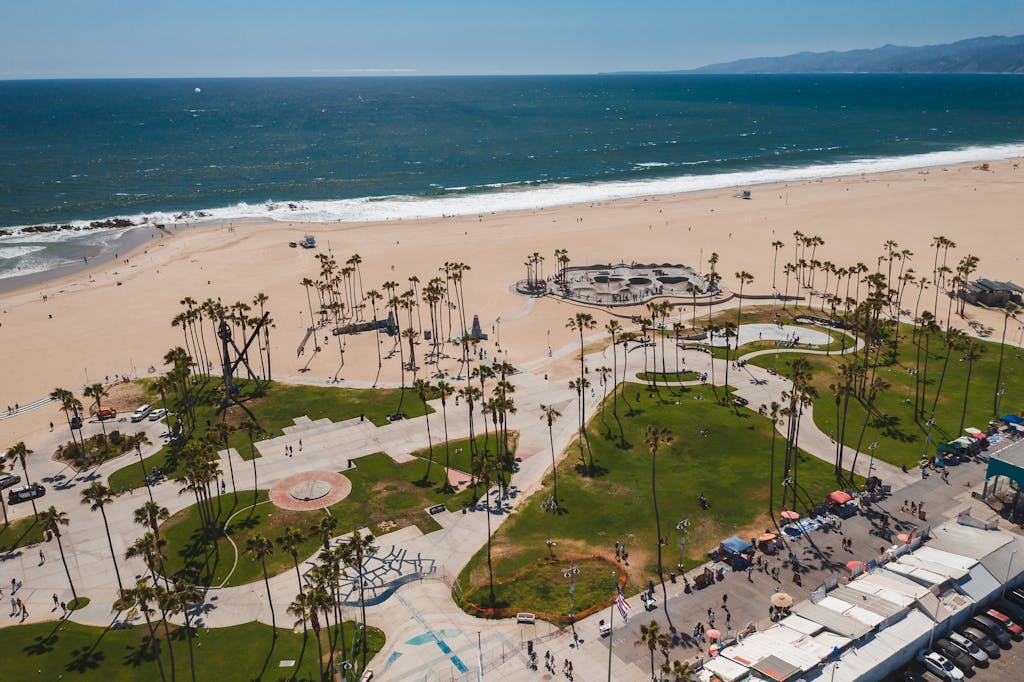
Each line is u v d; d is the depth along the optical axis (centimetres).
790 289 19350
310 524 9650
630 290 19025
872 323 15238
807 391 10219
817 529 9231
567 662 7131
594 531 9406
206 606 8200
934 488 10112
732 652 6931
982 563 8094
